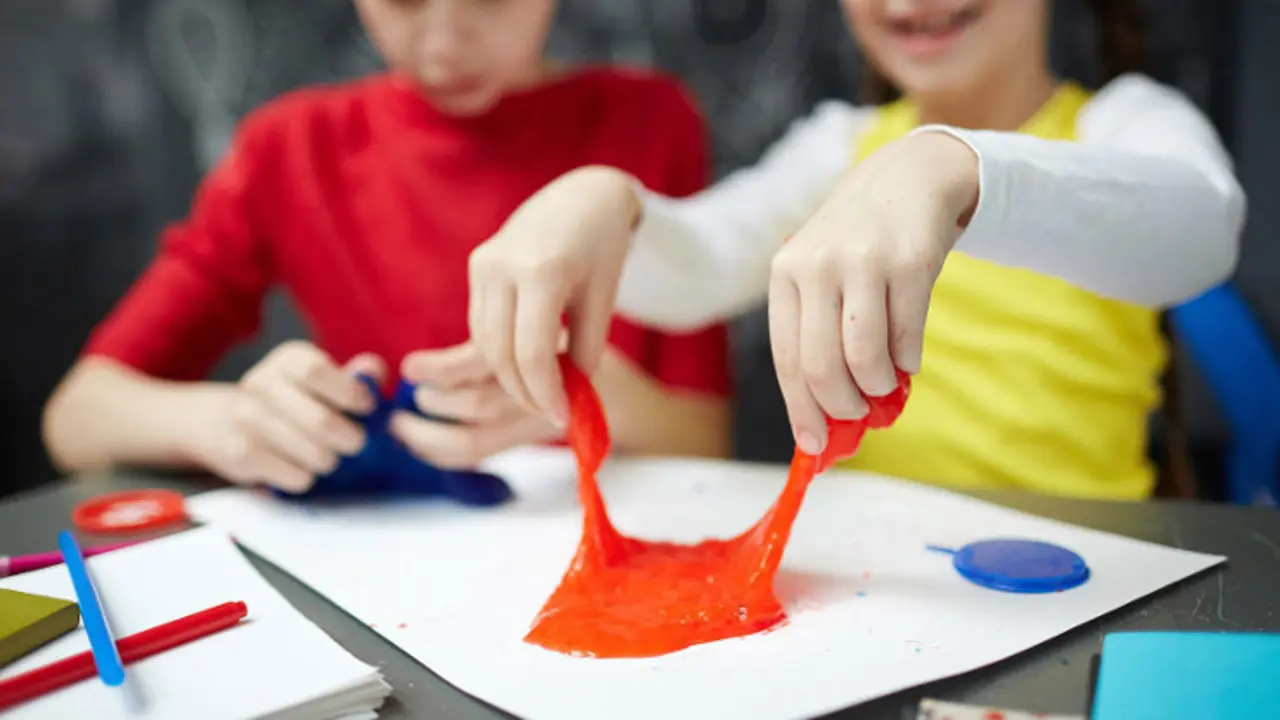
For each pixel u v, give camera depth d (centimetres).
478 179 95
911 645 36
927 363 80
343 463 56
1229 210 55
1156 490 89
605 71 102
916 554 46
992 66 76
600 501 46
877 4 74
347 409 56
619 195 54
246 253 96
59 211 147
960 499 54
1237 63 117
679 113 99
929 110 82
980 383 78
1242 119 118
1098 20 90
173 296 90
